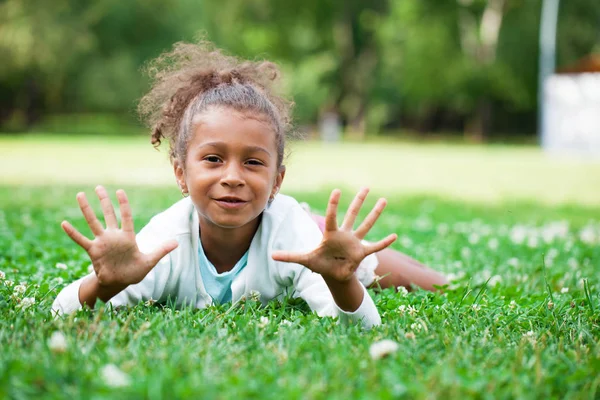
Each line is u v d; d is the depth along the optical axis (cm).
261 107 291
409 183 1517
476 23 3978
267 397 186
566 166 2158
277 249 312
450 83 3941
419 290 373
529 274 463
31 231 573
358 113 4556
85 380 194
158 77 347
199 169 285
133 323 261
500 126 4609
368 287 387
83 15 3041
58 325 247
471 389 196
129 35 3192
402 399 192
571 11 3881
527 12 3897
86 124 4216
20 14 2961
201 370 205
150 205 872
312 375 205
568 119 3102
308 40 4338
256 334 252
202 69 317
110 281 261
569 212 998
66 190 1069
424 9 3950
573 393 206
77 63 3128
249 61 345
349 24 4397
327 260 261
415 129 4884
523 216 924
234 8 4062
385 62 4216
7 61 2992
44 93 3459
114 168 1608
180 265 311
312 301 305
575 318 311
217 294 316
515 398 196
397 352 232
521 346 249
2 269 401
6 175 1348
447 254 567
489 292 392
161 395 183
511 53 3919
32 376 193
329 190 1255
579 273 473
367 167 1984
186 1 3284
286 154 334
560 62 3844
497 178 1689
